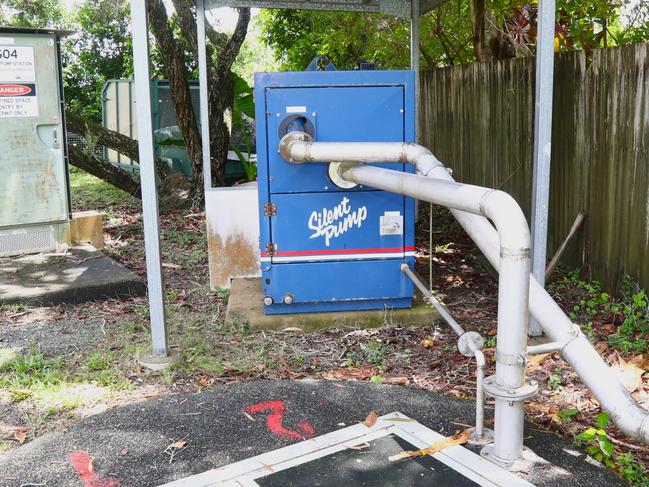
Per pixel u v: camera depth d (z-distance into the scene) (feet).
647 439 8.04
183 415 10.95
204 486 8.89
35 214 20.54
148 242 12.90
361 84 14.55
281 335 15.11
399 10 23.17
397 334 15.01
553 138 19.54
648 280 14.87
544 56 13.42
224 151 30.71
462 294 17.81
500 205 8.33
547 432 10.18
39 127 20.30
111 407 11.66
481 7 26.00
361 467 9.20
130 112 41.83
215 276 18.61
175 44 29.68
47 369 13.14
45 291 17.10
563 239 19.13
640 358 12.69
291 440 10.06
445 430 10.26
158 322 13.24
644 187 14.94
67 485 9.08
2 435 10.78
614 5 22.29
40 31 19.80
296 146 13.71
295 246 15.07
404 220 15.19
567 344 8.81
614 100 16.16
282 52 47.29
